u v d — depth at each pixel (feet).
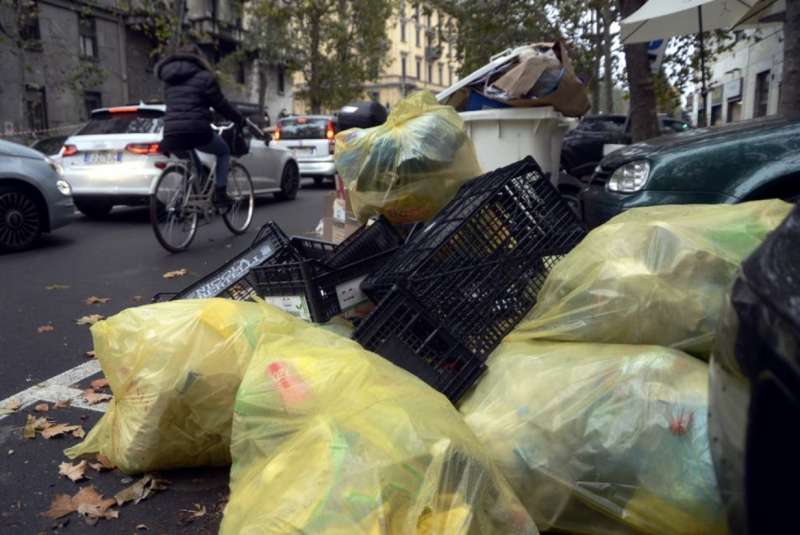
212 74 21.91
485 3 47.34
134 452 8.46
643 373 6.44
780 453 3.41
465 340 8.45
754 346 3.74
